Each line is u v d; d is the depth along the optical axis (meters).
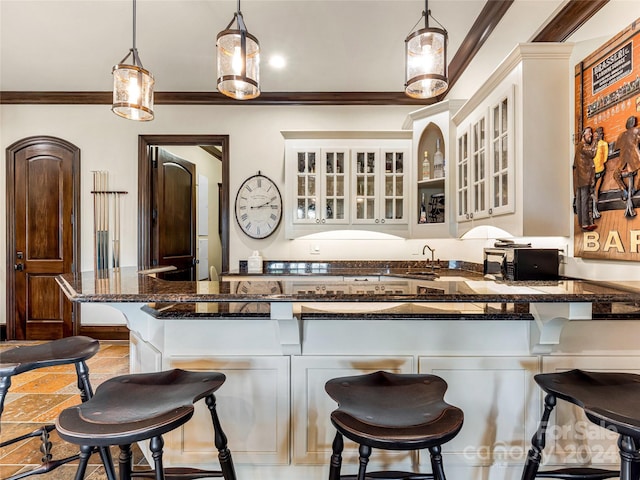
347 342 1.56
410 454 1.58
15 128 3.86
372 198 3.54
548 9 2.00
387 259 3.88
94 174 3.86
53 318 3.88
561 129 1.94
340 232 3.88
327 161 3.56
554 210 1.94
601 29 1.74
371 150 3.52
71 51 3.00
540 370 1.54
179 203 4.43
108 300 1.28
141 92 1.87
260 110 3.88
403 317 1.52
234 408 1.57
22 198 3.86
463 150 2.79
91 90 3.75
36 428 2.13
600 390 1.18
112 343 3.77
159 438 1.07
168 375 1.32
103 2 2.37
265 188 3.86
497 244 2.40
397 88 3.68
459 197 2.88
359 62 3.15
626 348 1.53
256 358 1.57
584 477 1.46
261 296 1.27
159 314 1.56
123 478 1.25
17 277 3.86
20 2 2.37
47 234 3.87
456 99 3.02
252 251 3.88
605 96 1.70
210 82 3.57
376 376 1.31
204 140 3.88
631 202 1.55
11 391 2.63
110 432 0.95
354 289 1.42
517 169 1.97
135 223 3.89
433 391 1.20
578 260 1.90
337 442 1.22
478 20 2.53
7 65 3.24
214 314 1.54
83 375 1.61
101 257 3.84
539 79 1.94
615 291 1.32
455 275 3.09
